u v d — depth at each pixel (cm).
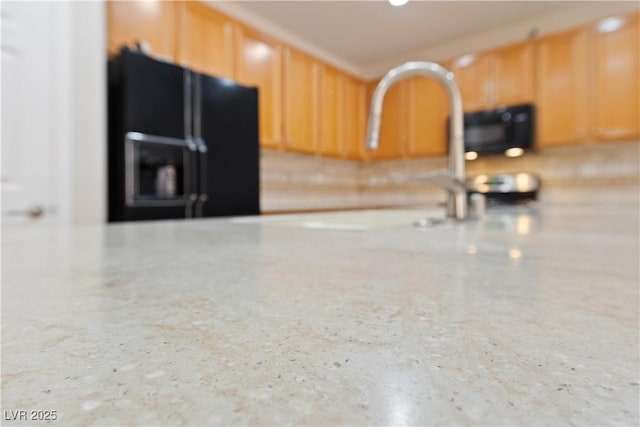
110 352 15
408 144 327
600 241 53
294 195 333
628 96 231
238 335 16
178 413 10
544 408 10
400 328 17
